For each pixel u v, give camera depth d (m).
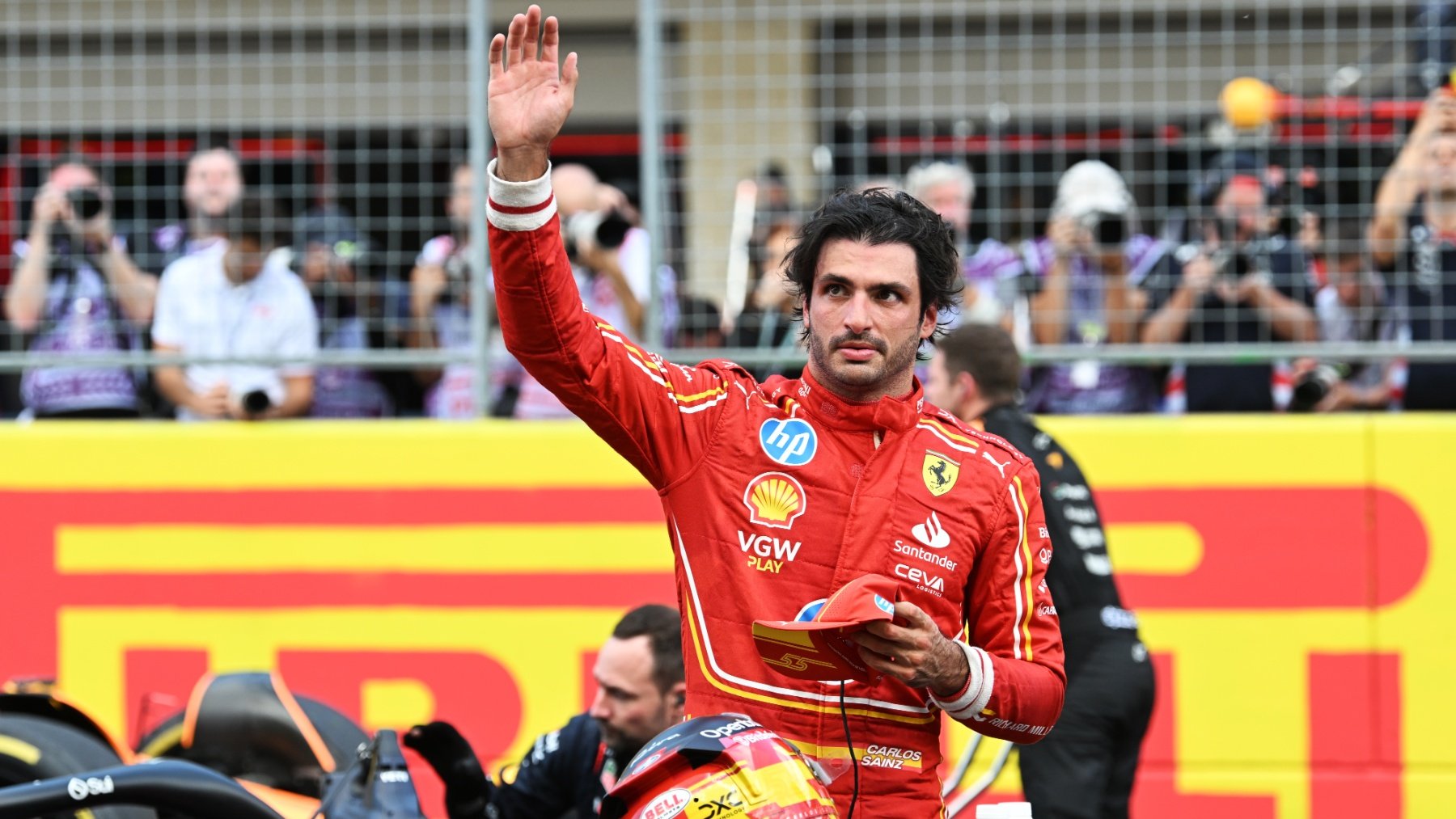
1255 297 20.58
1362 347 19.80
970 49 21.08
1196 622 19.83
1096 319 20.86
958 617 9.51
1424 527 19.62
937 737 9.62
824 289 9.51
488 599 20.19
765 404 9.75
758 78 20.97
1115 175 20.75
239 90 21.59
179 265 21.38
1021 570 9.66
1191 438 19.91
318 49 21.66
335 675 20.23
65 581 20.47
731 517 9.48
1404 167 20.45
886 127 21.20
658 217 20.42
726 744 8.49
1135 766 16.22
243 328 21.16
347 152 21.47
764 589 9.41
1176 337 20.77
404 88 21.42
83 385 21.77
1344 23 20.89
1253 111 20.36
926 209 9.67
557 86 9.08
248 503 20.41
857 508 9.42
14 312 21.34
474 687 20.17
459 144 21.44
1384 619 19.66
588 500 20.17
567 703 20.09
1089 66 21.06
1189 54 20.53
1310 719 19.69
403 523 20.28
